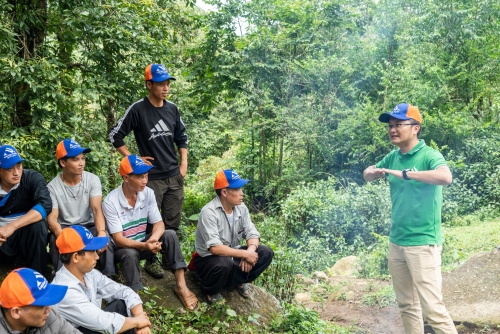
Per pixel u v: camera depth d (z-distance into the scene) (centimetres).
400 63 1733
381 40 1830
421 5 1692
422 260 433
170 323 479
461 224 1228
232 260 499
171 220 555
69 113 838
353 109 1745
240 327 498
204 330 481
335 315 711
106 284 405
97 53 869
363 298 755
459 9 1585
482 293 672
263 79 1758
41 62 760
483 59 1592
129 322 377
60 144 472
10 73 730
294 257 712
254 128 1795
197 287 535
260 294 566
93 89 872
